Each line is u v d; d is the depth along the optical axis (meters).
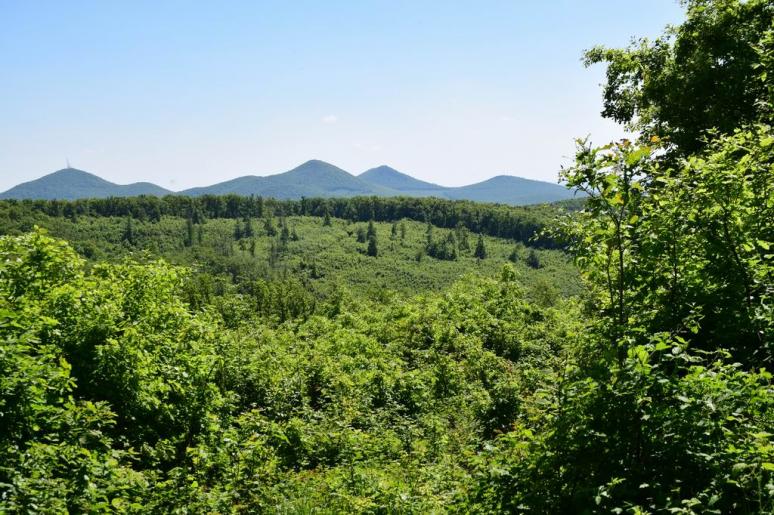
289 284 111.75
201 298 66.75
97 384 9.99
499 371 21.03
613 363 5.40
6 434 6.64
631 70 21.83
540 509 5.32
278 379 16.45
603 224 5.92
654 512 4.57
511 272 36.75
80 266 11.50
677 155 17.50
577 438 5.32
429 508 8.22
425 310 29.97
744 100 15.88
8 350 6.55
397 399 17.53
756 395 4.68
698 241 7.08
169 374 11.40
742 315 6.61
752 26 16.14
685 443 4.77
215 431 11.41
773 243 6.97
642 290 6.76
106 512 6.74
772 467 3.95
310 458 12.68
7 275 9.74
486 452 6.53
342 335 25.09
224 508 8.66
